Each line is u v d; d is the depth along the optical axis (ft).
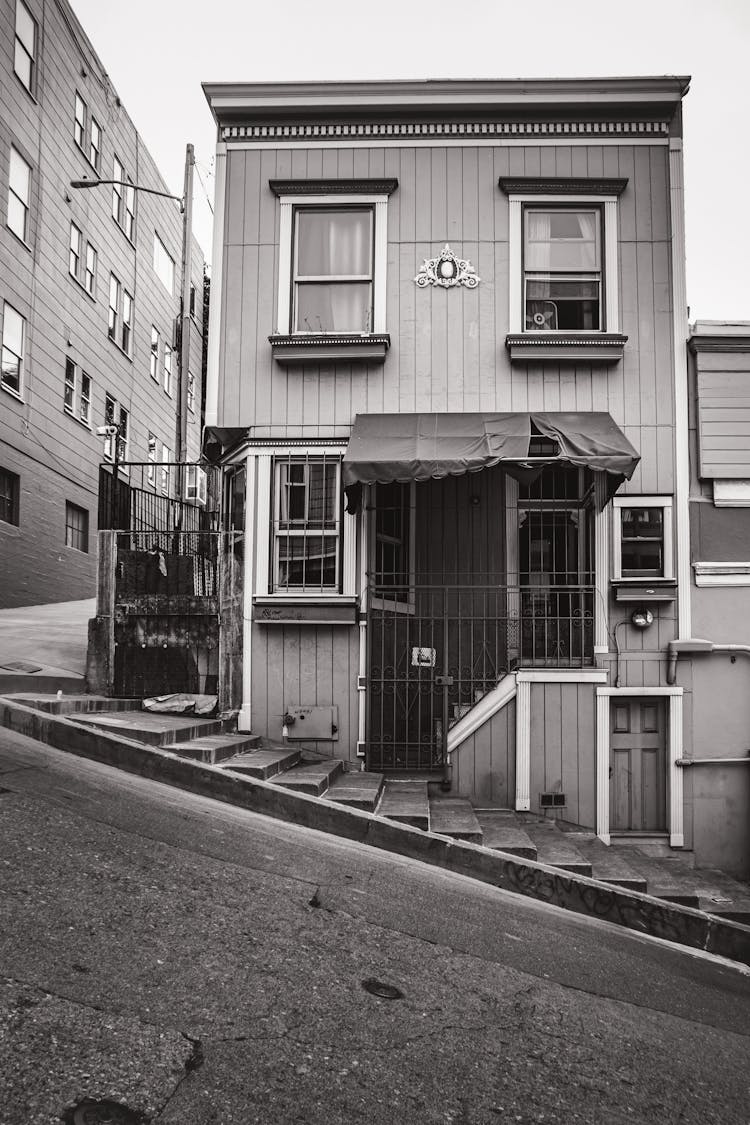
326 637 33.19
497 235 34.73
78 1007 12.98
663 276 34.40
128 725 27.17
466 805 30.14
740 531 33.53
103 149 77.87
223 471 35.12
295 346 34.01
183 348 53.42
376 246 34.71
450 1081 12.80
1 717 26.71
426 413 33.83
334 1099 11.87
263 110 34.94
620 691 32.60
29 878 16.87
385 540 34.73
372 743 32.58
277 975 15.07
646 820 32.83
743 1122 13.23
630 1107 13.01
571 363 34.14
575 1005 16.47
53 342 66.33
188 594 34.27
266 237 34.99
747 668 33.09
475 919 19.88
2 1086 11.00
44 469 64.54
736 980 20.48
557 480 35.09
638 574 33.37
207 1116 11.09
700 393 33.94
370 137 35.22
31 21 62.90
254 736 32.14
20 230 61.31
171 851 19.72
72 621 49.62
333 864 21.30
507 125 35.04
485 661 33.40
